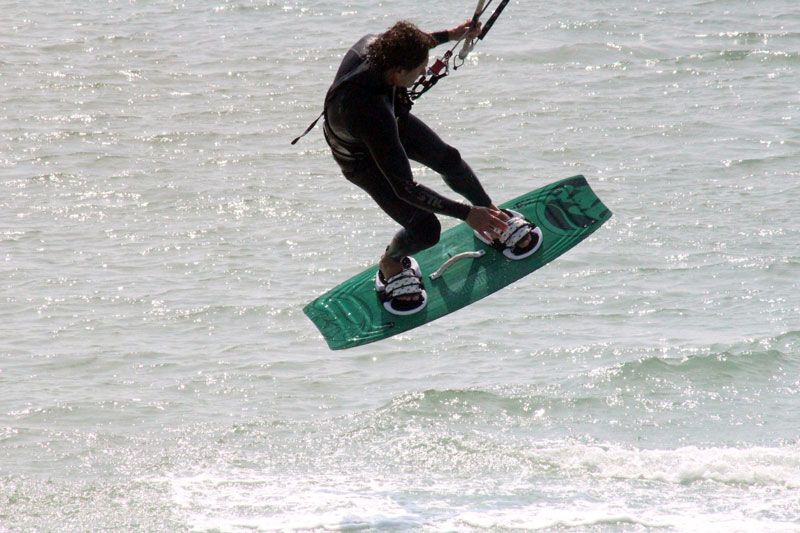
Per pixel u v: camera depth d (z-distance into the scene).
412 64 22.39
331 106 22.81
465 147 65.19
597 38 93.00
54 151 66.44
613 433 31.69
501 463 29.80
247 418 33.03
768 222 50.66
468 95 77.50
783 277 44.09
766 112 71.69
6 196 57.88
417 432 31.92
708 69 84.06
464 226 27.73
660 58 87.06
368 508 26.72
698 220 51.34
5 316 41.47
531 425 32.38
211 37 98.56
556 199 27.84
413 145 24.69
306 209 55.16
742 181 57.56
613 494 27.58
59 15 107.19
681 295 42.72
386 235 51.06
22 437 31.39
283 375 36.44
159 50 94.00
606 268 45.88
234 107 77.00
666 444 30.81
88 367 36.94
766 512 26.19
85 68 87.56
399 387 35.28
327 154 65.69
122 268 47.03
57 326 40.53
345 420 32.88
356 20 103.50
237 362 37.47
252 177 60.97
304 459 30.23
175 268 47.09
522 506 26.78
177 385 35.56
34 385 35.34
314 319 27.08
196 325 40.91
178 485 28.41
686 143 65.06
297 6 109.69
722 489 27.81
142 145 68.00
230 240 50.69
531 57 87.62
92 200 57.25
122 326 40.62
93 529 25.88
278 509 26.73
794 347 37.19
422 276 26.86
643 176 58.84
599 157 62.72
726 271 44.97
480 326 40.41
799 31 93.69
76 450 30.62
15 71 86.00
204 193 58.00
